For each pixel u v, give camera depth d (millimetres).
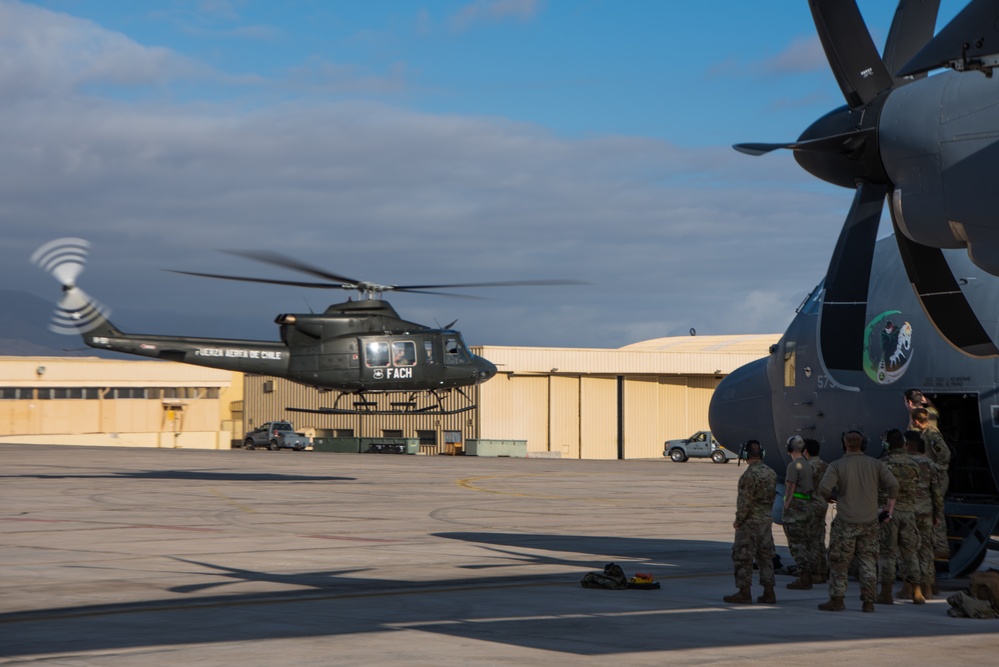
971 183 9945
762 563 12633
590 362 80312
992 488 14898
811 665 8977
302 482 36531
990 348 10758
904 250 10875
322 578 14438
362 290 32625
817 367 16438
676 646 9781
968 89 10039
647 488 37062
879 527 12328
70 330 31922
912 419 13703
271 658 9164
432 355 32688
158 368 85312
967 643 10047
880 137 10641
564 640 10055
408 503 28266
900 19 11422
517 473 46594
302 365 32219
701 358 83312
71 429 81375
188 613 11570
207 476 39312
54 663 8922
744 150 11484
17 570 15062
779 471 18062
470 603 12406
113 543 18469
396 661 9062
